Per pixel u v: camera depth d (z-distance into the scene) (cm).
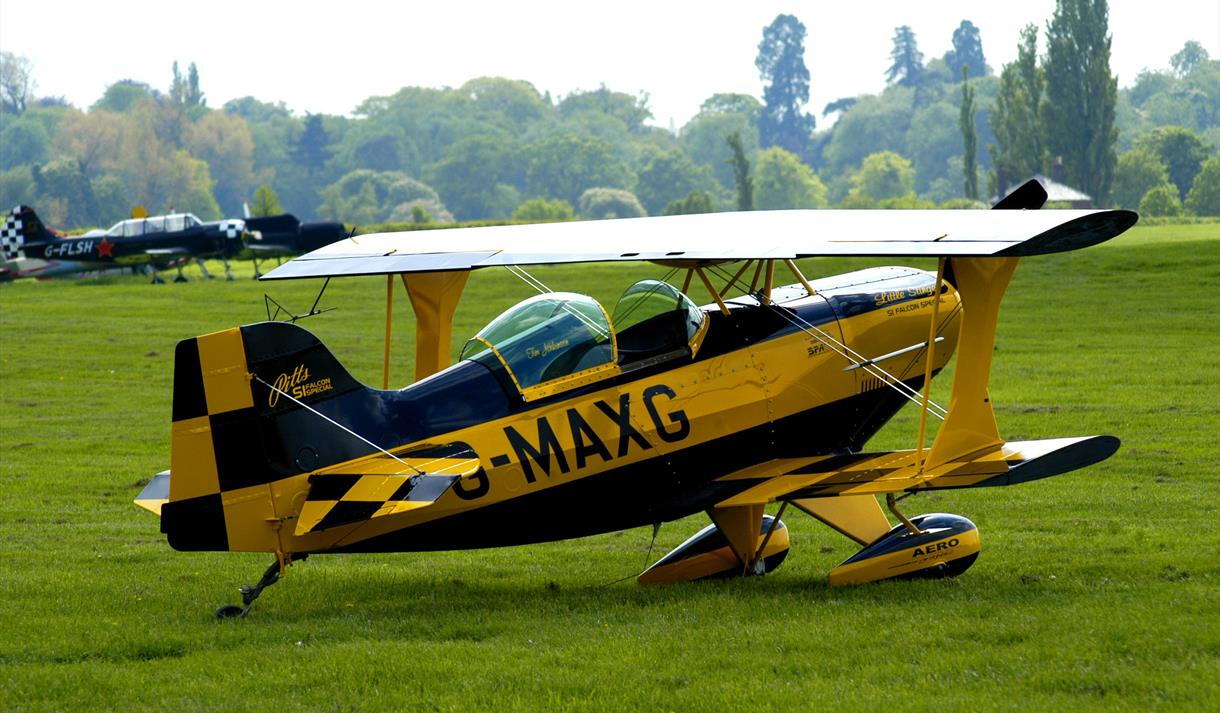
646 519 3759
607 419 3622
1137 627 2952
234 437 3319
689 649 2958
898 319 4188
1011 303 13262
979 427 3753
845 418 4078
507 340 3606
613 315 3734
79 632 3266
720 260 3372
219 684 2783
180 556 4512
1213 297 12838
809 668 2786
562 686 2702
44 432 7881
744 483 3797
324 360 3412
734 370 3828
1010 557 4047
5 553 4559
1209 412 7181
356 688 2738
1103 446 3562
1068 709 2444
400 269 3697
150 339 12762
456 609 3531
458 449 3466
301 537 3381
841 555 4344
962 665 2750
